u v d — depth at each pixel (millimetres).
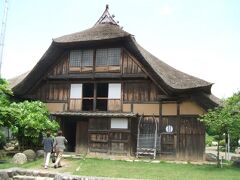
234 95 23562
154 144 20047
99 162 17625
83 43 21688
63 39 22250
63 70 22797
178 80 21016
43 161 17266
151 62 20875
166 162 18500
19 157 16719
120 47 21562
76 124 22594
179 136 19797
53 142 15891
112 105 21438
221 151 31297
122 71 21266
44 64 22562
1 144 20688
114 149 20625
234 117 16578
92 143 21203
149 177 13312
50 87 23234
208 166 17250
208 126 18359
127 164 17156
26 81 22719
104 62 21812
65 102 22641
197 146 19406
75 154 21094
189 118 19766
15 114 18141
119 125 20797
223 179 13273
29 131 19484
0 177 13484
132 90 21188
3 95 20031
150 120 20500
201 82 20781
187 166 17094
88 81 22250
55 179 12945
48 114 21984
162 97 20234
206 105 19219
